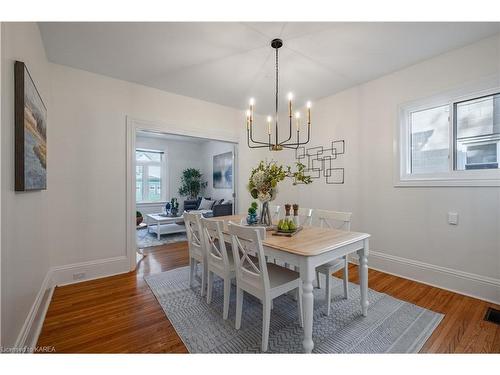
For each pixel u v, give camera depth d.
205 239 2.24
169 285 2.58
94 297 2.30
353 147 3.24
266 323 1.54
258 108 4.12
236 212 4.23
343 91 3.35
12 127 1.37
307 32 2.04
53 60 2.50
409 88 2.66
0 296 1.12
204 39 2.14
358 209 3.19
